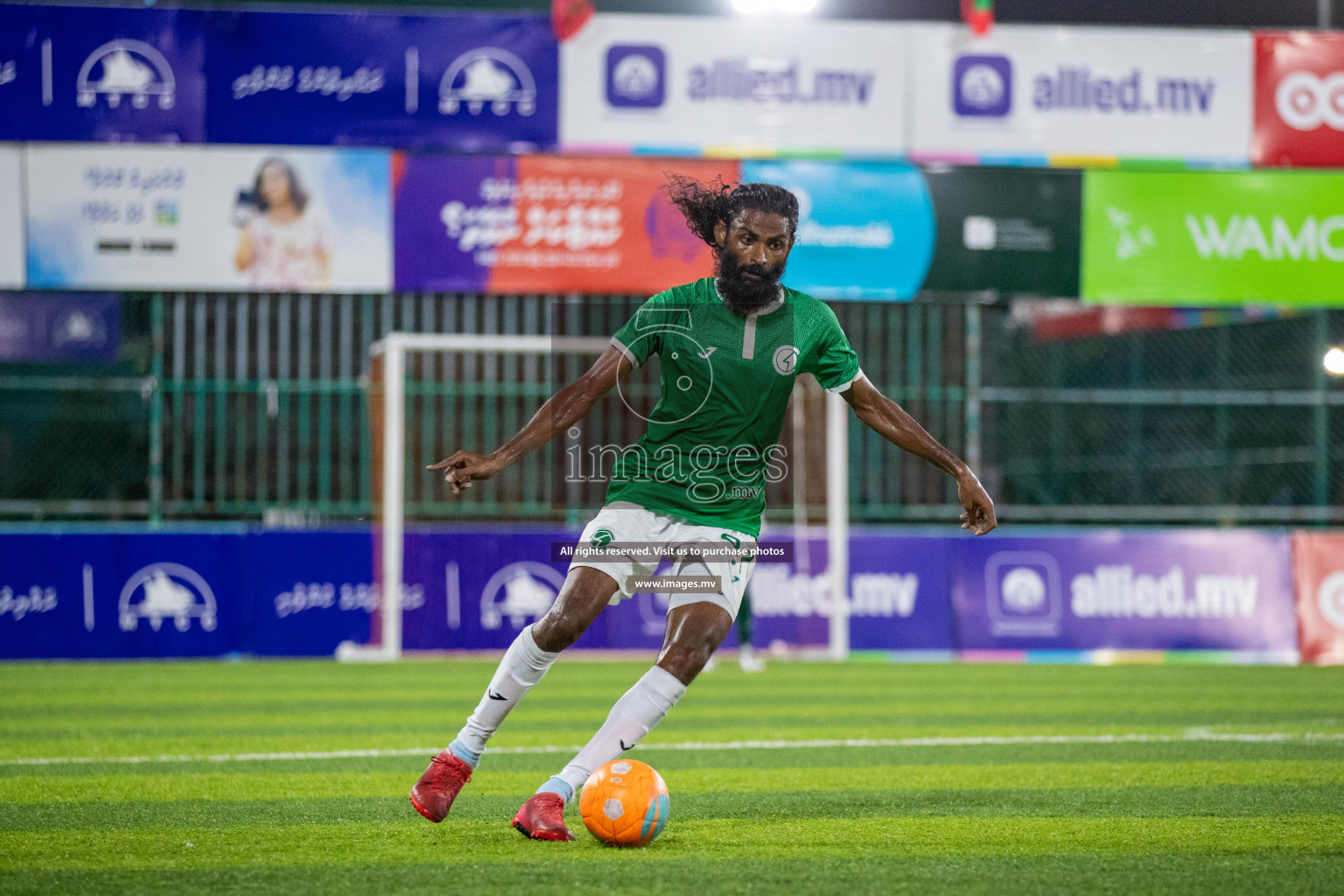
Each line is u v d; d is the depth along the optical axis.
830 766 20.47
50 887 12.10
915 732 24.78
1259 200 40.38
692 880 12.23
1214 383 52.31
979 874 12.62
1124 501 54.59
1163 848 14.01
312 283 38.72
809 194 39.19
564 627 13.74
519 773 19.69
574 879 12.24
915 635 41.72
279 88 38.50
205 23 38.34
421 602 41.22
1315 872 12.84
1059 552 42.03
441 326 44.19
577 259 39.16
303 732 24.73
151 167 38.31
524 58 38.72
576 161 39.12
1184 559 41.91
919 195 39.50
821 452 42.88
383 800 17.16
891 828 15.16
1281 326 49.69
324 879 12.32
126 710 28.02
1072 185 39.88
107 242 38.22
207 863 13.14
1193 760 21.14
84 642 39.59
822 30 39.03
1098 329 53.72
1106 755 21.69
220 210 38.50
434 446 43.84
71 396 47.47
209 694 31.27
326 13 38.56
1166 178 40.16
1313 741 23.42
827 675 36.53
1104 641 41.56
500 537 41.78
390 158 38.91
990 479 46.75
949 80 39.31
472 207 39.00
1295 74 40.16
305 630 40.69
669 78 38.84
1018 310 52.38
